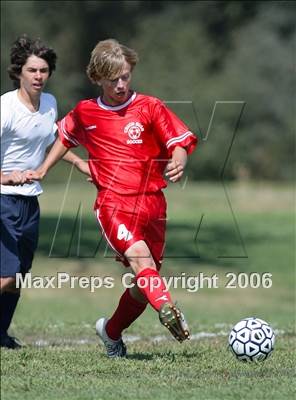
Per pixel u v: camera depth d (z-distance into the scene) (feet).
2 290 89.45
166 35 490.08
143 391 65.36
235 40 509.76
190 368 74.33
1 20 426.92
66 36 471.62
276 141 522.47
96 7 466.70
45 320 126.82
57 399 63.41
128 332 106.42
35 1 460.96
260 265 255.70
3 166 88.07
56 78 422.41
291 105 514.27
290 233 314.96
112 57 76.23
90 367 74.95
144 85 474.49
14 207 88.84
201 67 487.61
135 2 469.57
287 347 88.79
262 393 64.59
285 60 506.89
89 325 115.75
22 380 69.77
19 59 85.61
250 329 78.48
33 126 87.20
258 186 483.92
